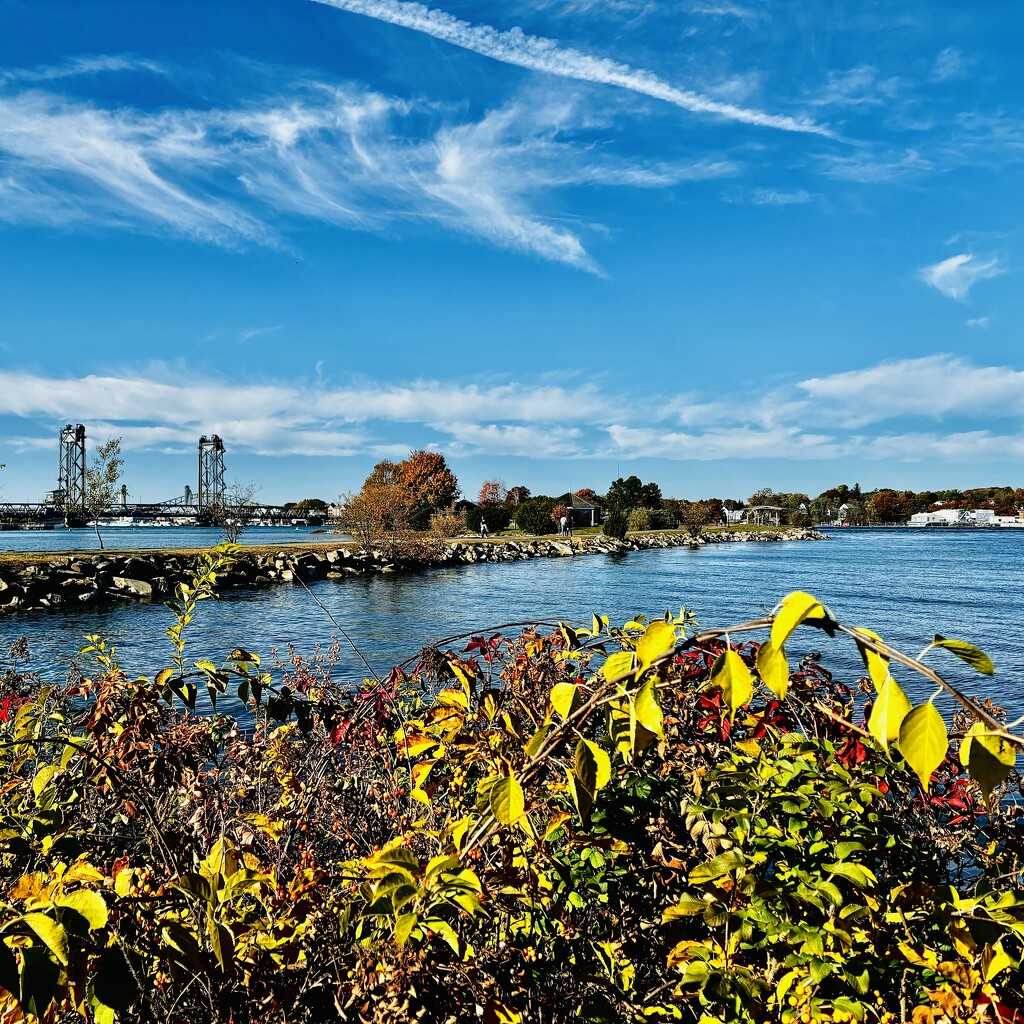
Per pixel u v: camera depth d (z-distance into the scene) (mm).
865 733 2250
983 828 2391
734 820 2033
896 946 1861
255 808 2711
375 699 2777
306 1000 1687
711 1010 1920
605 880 2217
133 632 17031
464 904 1425
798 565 48031
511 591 29672
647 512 101812
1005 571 42688
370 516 48812
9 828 1785
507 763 1991
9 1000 1229
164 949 1545
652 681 1240
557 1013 1858
